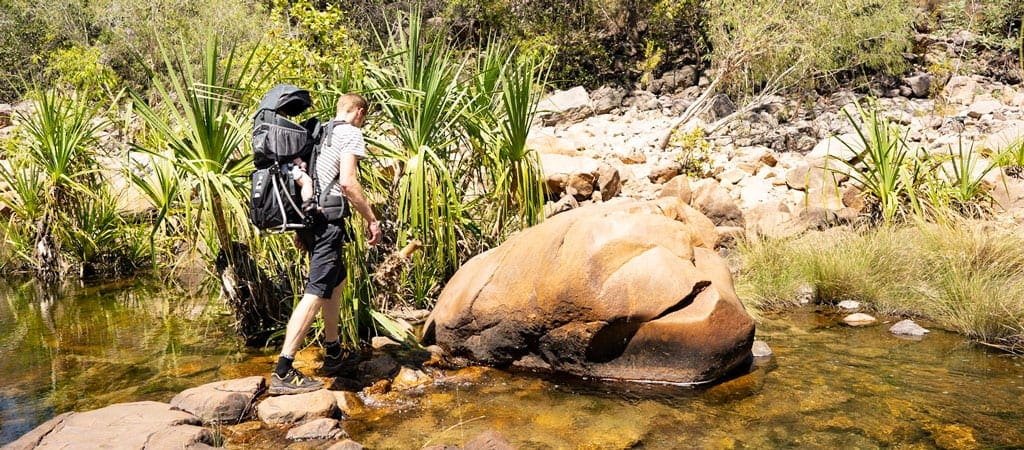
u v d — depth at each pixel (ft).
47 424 11.94
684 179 26.32
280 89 13.93
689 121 40.14
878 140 23.86
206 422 12.55
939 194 23.76
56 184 24.12
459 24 49.83
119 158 26.58
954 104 40.75
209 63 15.17
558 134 38.37
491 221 20.27
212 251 17.08
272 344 16.85
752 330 14.42
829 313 18.83
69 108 24.26
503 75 18.12
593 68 51.96
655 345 14.26
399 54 17.70
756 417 12.60
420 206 16.42
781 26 40.63
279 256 16.46
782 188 29.32
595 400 13.58
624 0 52.37
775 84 41.34
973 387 13.67
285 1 22.17
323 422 12.18
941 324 17.62
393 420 12.79
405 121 17.40
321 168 13.62
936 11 50.03
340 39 21.47
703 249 15.94
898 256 20.08
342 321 16.15
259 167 13.76
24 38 56.85
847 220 24.04
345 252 16.26
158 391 14.21
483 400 13.69
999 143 29.14
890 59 41.78
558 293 14.61
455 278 17.04
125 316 19.76
